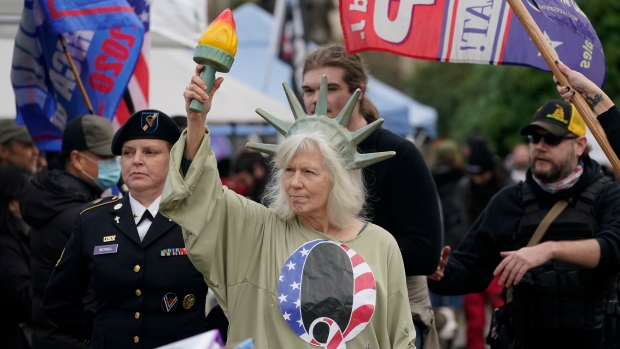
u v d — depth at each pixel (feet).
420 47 21.83
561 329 22.31
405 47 21.72
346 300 16.53
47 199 22.50
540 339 22.59
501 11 21.97
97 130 23.02
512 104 76.59
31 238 23.12
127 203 19.70
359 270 16.75
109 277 19.02
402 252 19.83
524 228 22.76
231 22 16.03
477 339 40.57
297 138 16.79
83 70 24.95
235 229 16.93
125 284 18.97
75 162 23.07
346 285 16.61
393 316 17.06
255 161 43.01
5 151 29.25
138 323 18.92
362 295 16.61
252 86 62.80
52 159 25.53
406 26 21.74
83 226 19.69
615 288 22.65
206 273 16.63
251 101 43.57
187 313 19.20
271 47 58.44
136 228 19.35
